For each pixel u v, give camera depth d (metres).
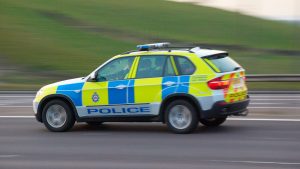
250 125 33.91
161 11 189.00
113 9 183.00
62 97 32.75
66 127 32.91
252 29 176.25
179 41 155.00
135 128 33.81
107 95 31.77
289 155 24.48
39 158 25.12
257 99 55.03
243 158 24.00
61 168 22.88
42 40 125.31
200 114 29.98
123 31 158.38
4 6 153.38
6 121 38.69
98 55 121.06
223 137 29.50
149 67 31.22
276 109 43.09
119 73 31.78
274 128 32.47
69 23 153.75
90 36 143.25
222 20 185.88
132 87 31.20
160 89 30.62
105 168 22.67
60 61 106.06
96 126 35.25
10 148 27.91
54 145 28.56
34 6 162.12
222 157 24.30
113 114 31.78
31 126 35.91
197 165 22.77
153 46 32.12
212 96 29.62
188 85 30.09
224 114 29.80
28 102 54.81
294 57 129.75
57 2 174.38
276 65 111.75
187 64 30.45
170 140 28.94
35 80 86.94
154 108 30.83
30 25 139.62
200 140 28.72
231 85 30.17
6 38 118.50
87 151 26.62
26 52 109.12
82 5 180.12
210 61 30.30
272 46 151.38
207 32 170.00
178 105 30.41
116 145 28.06
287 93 62.44
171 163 23.30
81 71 98.44
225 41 158.25
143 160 24.09
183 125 30.56
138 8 189.25
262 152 25.27
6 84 80.06
